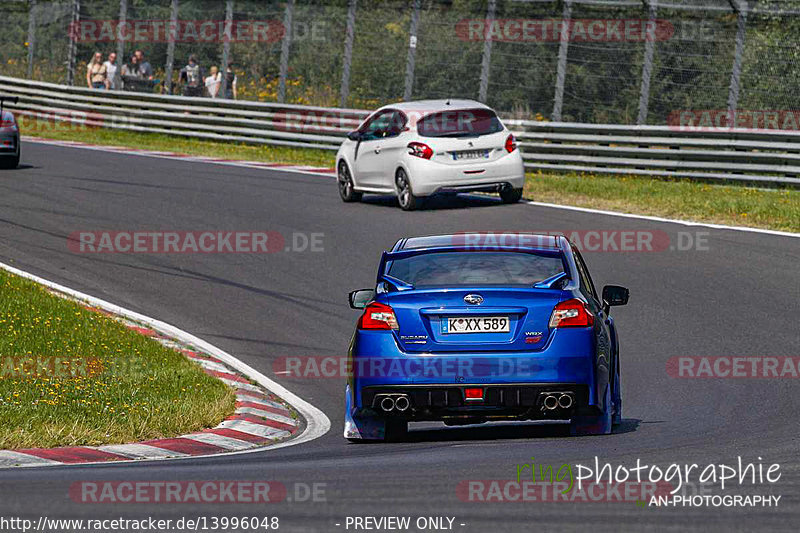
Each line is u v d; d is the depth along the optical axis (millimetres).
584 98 88375
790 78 79125
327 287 51281
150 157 93875
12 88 121875
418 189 67125
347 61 98562
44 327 41875
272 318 46844
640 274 51250
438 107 69062
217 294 50500
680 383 35594
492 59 92938
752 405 32312
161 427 31703
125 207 68875
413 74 95125
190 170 85625
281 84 102188
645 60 81750
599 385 27125
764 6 80062
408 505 20438
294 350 42688
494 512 19812
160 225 63938
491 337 27031
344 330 45156
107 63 117125
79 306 46094
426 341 27125
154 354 40156
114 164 88188
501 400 26766
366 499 21062
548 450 26250
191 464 26781
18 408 31844
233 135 104750
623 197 71688
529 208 68188
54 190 74125
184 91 111938
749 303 45656
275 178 82312
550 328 26938
